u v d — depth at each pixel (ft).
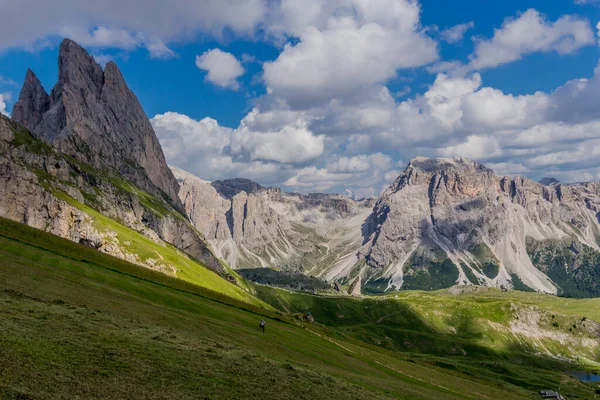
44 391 114.32
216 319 339.57
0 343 137.69
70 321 186.29
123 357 157.48
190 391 143.43
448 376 522.47
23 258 338.34
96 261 458.91
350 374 276.21
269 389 168.45
